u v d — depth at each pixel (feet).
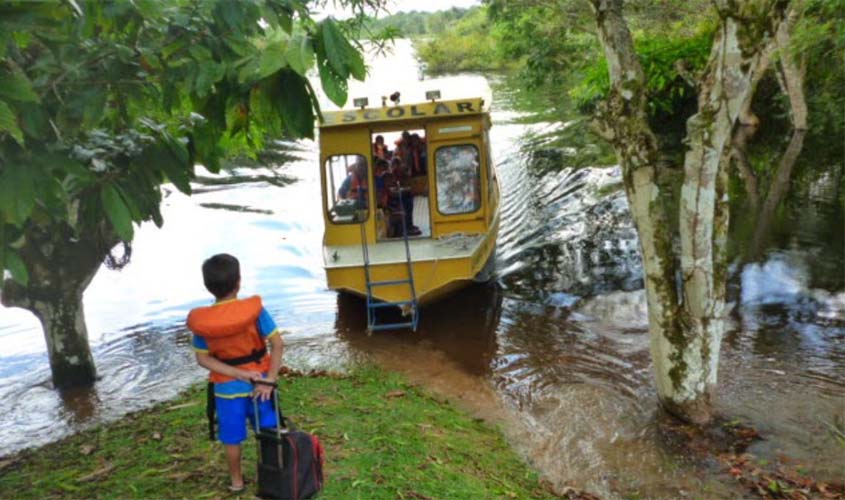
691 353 25.13
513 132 85.05
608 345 33.37
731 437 24.63
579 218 53.11
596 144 74.49
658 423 25.81
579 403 27.84
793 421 25.55
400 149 43.29
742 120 71.97
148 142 15.29
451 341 35.01
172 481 17.87
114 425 24.53
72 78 13.70
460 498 17.98
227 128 16.08
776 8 22.02
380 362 32.63
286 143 85.25
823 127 68.13
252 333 14.74
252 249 49.90
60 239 26.45
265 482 14.90
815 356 30.66
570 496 21.17
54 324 30.27
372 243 39.45
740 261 42.01
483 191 39.22
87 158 13.70
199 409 24.48
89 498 17.44
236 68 14.05
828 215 48.93
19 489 18.74
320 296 41.96
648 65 64.39
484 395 29.09
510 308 38.78
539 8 61.26
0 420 27.89
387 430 22.29
